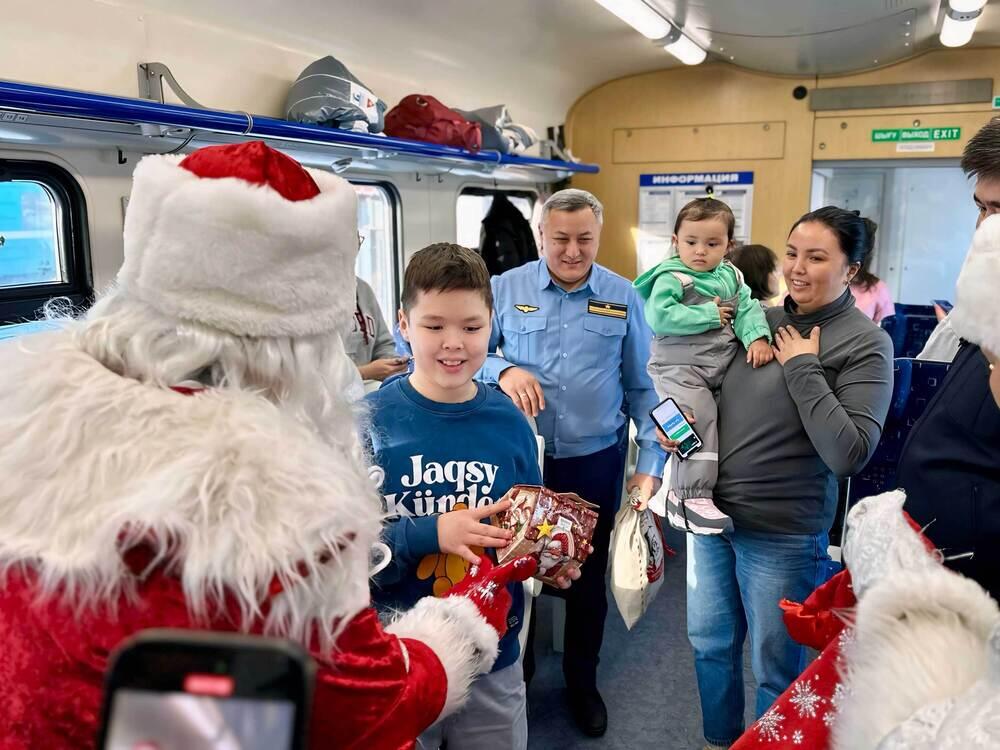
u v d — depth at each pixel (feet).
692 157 21.57
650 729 9.30
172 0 10.14
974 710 2.03
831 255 7.10
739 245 12.89
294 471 2.29
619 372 9.37
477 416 5.79
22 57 8.59
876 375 6.97
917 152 19.67
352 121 11.69
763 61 18.80
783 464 7.28
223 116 9.18
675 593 12.94
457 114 14.12
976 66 18.81
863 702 2.57
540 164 16.98
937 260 20.35
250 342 2.54
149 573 2.16
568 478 9.18
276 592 2.19
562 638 11.09
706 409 7.68
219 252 2.43
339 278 2.74
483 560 4.28
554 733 9.25
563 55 18.83
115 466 2.20
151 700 1.55
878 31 16.19
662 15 15.15
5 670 2.14
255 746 1.54
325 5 12.29
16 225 8.87
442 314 5.43
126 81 9.79
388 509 5.57
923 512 4.39
